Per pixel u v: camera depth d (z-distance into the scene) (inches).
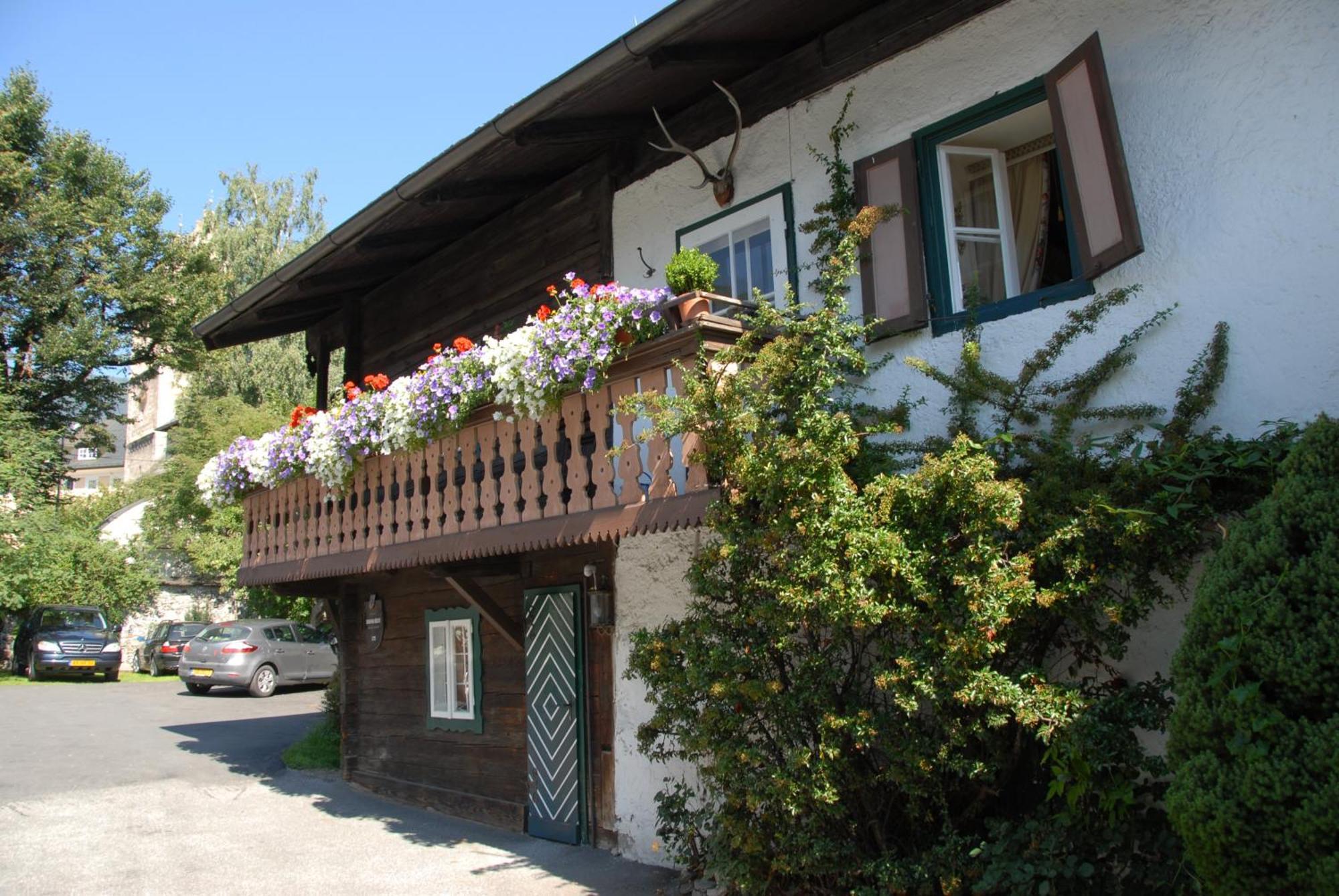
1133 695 175.9
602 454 241.0
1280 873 123.2
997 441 201.5
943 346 231.8
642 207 319.6
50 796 395.5
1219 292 188.2
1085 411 199.9
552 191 361.4
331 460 337.7
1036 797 194.2
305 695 832.3
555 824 312.7
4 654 1047.0
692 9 230.8
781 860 197.6
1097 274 205.5
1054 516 181.8
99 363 1161.4
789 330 208.8
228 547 1119.6
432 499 301.7
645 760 282.2
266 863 291.4
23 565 1028.5
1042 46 221.8
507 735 341.7
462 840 317.4
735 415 199.6
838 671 192.2
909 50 247.8
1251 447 172.7
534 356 252.4
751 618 198.5
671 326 230.1
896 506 189.2
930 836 196.7
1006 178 244.4
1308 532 132.5
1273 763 123.8
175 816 359.3
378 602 426.3
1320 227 177.5
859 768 198.7
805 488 189.9
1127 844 170.9
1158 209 198.2
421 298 436.5
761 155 281.3
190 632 1026.7
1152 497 175.6
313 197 1647.4
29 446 1076.5
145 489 1423.5
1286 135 182.9
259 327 488.1
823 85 266.7
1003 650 182.5
